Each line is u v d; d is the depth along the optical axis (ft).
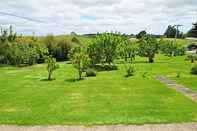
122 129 30.81
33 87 76.23
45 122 33.14
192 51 295.07
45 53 153.58
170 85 77.46
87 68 104.58
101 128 31.12
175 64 153.69
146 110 45.19
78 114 42.32
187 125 32.32
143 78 93.86
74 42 217.36
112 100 56.18
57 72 115.85
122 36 155.84
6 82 87.04
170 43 244.22
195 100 55.31
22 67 142.41
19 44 162.20
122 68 133.18
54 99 58.18
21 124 32.50
